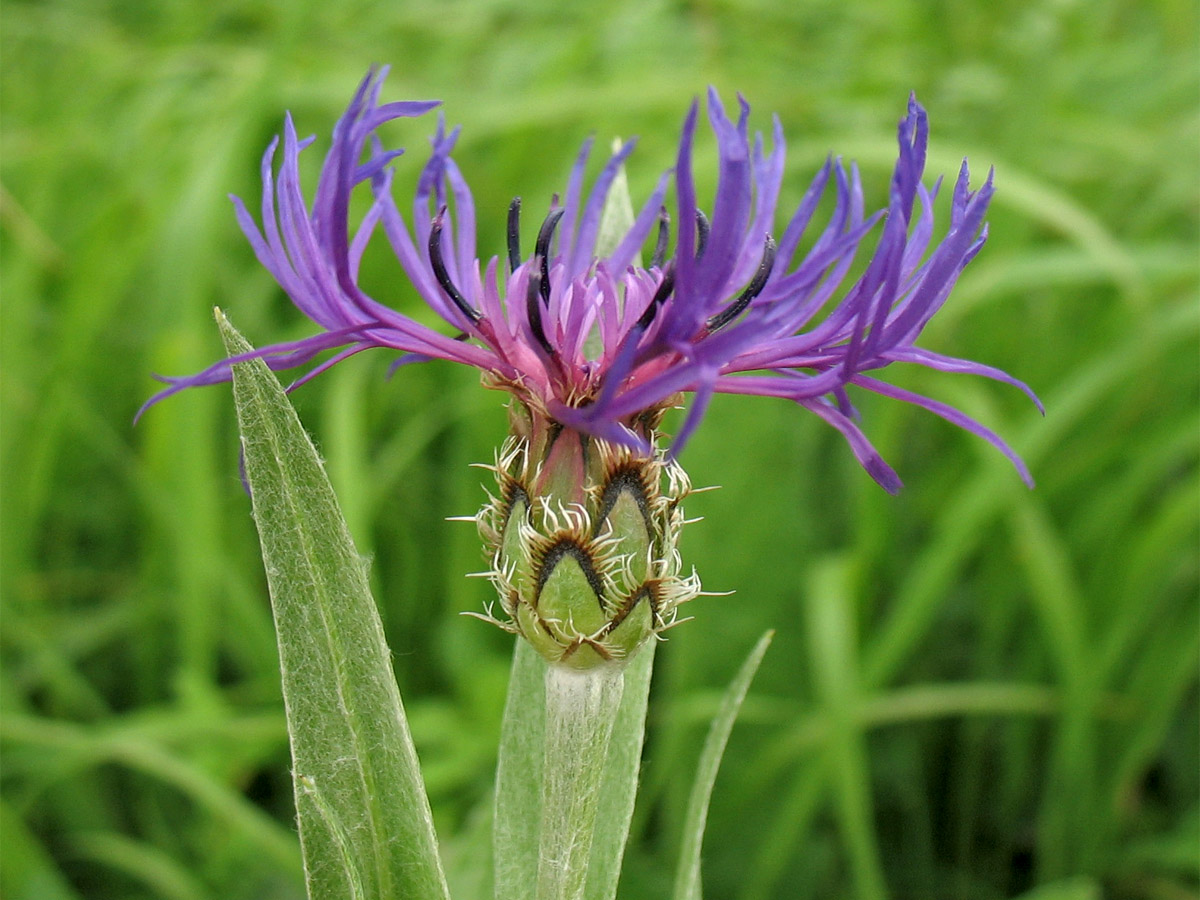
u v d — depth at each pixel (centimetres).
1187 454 27
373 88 11
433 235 12
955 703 22
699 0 33
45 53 41
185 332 23
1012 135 27
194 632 23
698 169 25
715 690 24
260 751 23
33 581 25
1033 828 25
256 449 12
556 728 12
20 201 31
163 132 32
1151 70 33
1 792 23
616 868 14
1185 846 22
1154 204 28
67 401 25
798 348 11
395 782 12
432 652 26
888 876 24
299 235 11
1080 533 25
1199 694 25
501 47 34
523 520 11
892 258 10
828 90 31
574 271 13
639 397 10
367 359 27
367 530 22
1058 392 24
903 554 26
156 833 23
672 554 12
